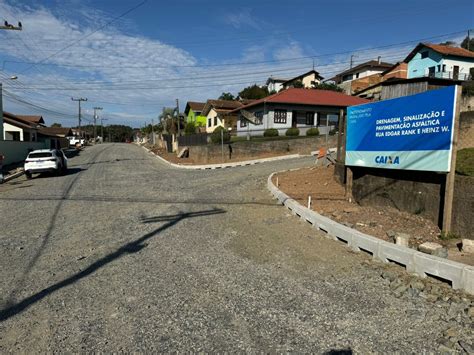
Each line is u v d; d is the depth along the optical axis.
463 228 5.97
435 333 3.41
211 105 43.88
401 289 4.33
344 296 4.27
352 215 7.82
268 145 25.75
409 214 7.28
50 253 6.15
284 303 4.13
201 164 24.48
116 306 4.13
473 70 41.97
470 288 4.16
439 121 6.23
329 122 31.23
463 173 6.80
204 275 5.04
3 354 3.23
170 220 8.50
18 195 13.07
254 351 3.21
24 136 39.31
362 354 3.13
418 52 46.62
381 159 7.86
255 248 6.22
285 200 9.59
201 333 3.53
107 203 10.91
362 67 65.00
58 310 4.05
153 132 69.19
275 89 74.44
